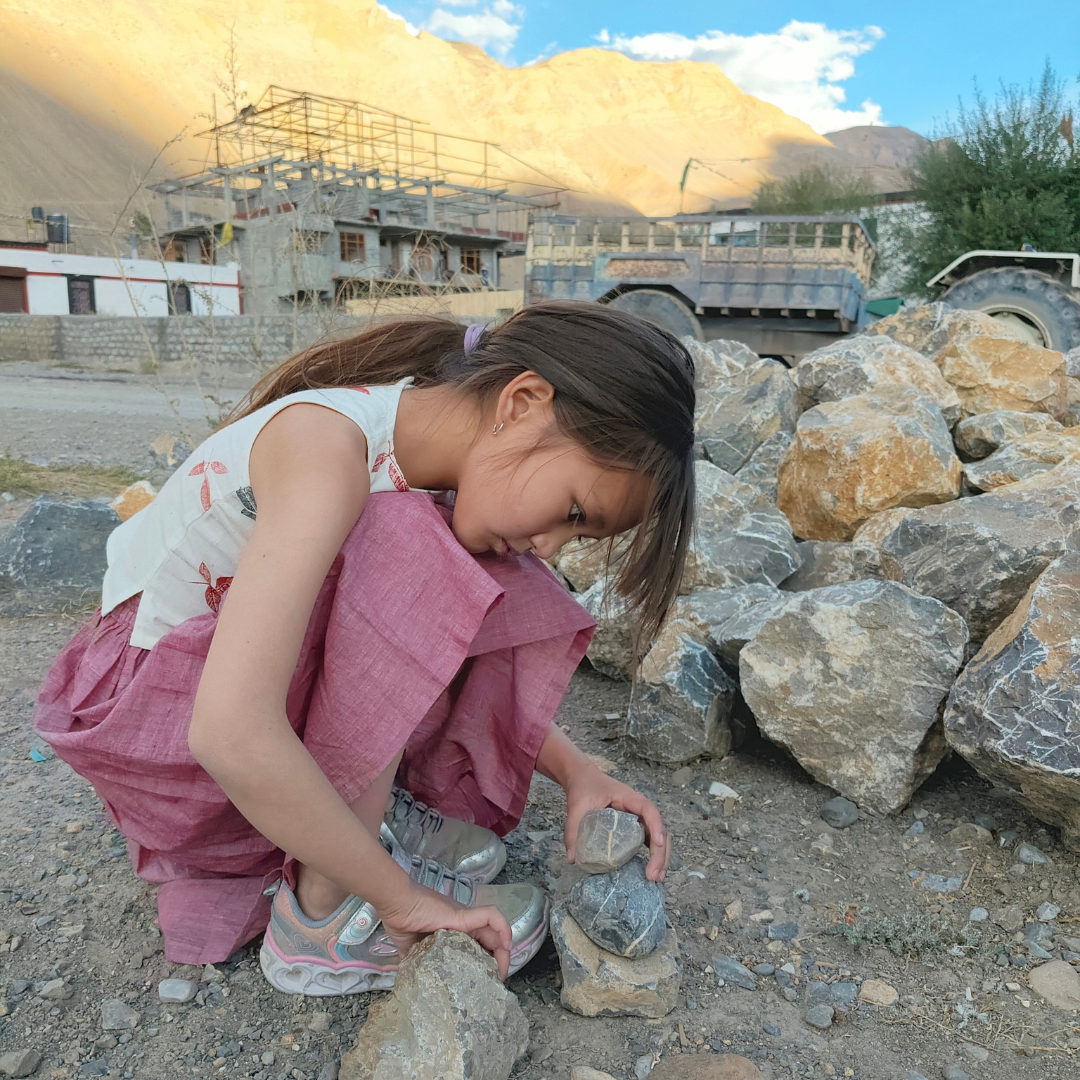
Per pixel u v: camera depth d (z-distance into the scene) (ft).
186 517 4.46
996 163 51.67
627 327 4.13
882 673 6.56
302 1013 4.54
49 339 72.69
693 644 7.61
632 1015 4.62
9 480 16.28
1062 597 5.78
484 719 5.44
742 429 11.84
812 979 4.92
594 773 5.35
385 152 116.88
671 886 5.75
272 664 3.51
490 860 5.51
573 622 5.21
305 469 3.87
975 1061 4.34
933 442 9.61
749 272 29.60
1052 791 5.52
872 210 60.90
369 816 4.32
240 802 3.59
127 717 4.43
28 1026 4.37
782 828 6.47
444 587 4.13
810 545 9.22
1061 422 12.86
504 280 121.70
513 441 4.08
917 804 6.75
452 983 3.88
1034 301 21.44
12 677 8.57
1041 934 5.23
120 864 5.75
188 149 350.84
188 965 4.84
